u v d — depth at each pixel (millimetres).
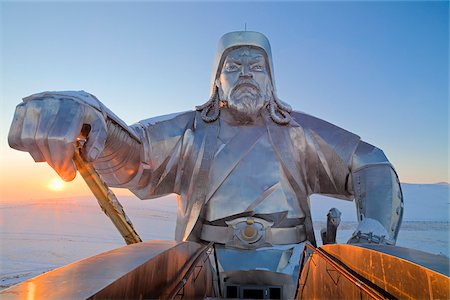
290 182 13453
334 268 7340
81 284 3521
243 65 13703
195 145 13633
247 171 13211
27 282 3523
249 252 12453
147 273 4883
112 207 9570
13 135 8383
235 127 14008
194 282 8359
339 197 14367
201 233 13023
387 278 5270
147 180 13180
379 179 12844
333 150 13539
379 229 11969
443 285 4020
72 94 9000
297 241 13086
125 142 11352
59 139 8086
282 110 14312
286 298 11852
